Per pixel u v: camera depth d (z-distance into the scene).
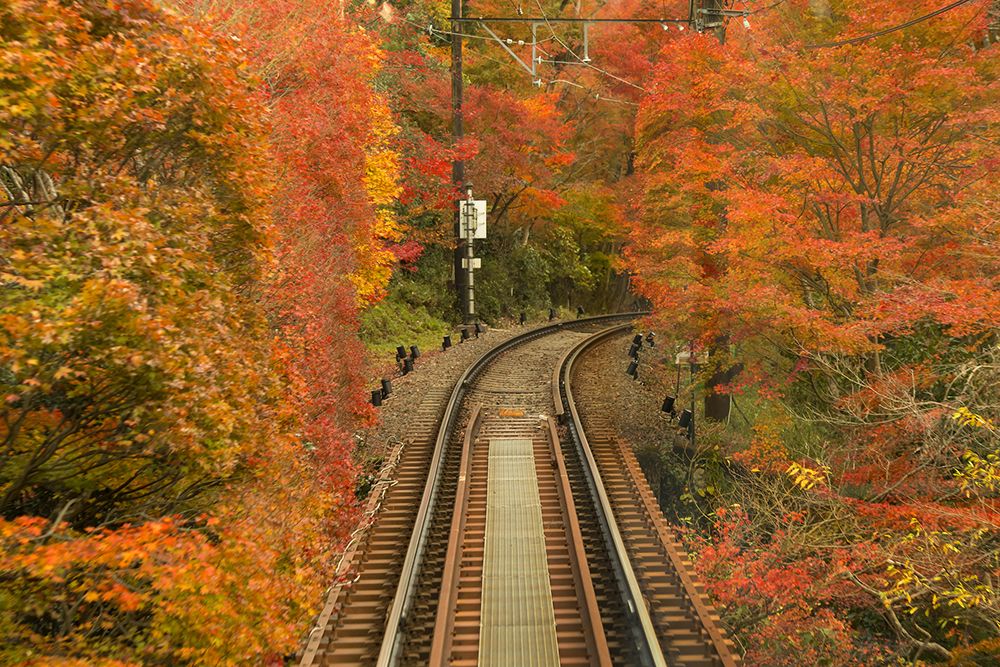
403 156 53.66
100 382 13.11
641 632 17.25
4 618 12.72
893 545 22.19
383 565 21.81
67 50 13.27
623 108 75.25
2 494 13.93
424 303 70.75
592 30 75.06
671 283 35.00
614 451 31.55
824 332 25.27
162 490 16.66
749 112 29.17
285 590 16.66
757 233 28.05
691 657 17.17
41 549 12.13
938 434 23.11
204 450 14.85
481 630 18.28
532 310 85.38
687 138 34.34
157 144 16.53
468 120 63.56
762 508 27.66
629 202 52.66
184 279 14.69
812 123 29.95
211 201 16.62
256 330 18.27
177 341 13.45
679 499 33.50
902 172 28.98
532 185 72.19
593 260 102.50
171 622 13.95
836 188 29.23
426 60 64.44
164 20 15.57
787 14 30.28
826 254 25.81
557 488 27.27
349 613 19.22
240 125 16.55
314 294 26.47
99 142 14.45
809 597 23.34
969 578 20.50
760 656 21.97
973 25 25.48
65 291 12.66
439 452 29.33
